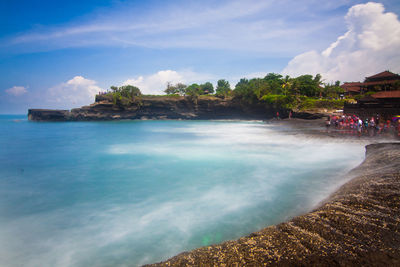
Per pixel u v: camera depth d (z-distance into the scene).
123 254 5.46
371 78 72.75
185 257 3.73
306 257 3.25
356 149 15.53
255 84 95.38
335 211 4.74
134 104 103.81
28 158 19.80
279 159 14.66
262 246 3.72
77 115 106.00
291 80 85.44
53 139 36.03
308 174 10.87
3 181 12.50
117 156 19.50
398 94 42.75
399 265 2.86
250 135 29.95
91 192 10.28
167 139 30.73
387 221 4.05
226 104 92.44
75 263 5.22
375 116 31.36
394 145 12.53
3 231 6.81
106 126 68.38
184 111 101.50
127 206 8.45
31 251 5.75
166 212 7.67
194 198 8.83
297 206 7.29
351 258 3.10
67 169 15.36
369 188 5.95
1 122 104.75
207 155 17.67
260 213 7.04
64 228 6.94
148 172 13.48
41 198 9.70
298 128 34.34
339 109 58.12
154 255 5.35
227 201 8.27
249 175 11.49
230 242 4.05
